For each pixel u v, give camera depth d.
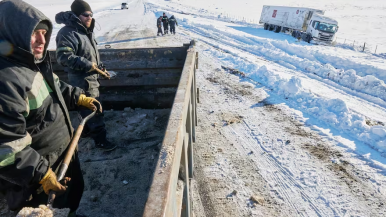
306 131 4.29
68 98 1.85
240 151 3.62
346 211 2.59
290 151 3.66
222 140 3.91
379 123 4.80
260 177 3.07
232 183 2.95
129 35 15.99
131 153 3.15
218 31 18.09
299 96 5.74
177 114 1.43
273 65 9.46
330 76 8.06
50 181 1.26
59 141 1.55
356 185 2.98
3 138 1.12
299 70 8.93
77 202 1.84
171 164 1.00
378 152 3.67
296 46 12.38
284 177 3.09
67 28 2.67
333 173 3.19
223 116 4.79
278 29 21.86
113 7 49.56
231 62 9.09
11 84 1.14
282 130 4.30
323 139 4.03
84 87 2.86
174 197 0.99
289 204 2.67
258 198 2.71
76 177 1.79
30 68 1.27
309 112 5.02
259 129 4.31
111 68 3.87
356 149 3.74
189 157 2.56
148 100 4.14
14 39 1.16
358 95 6.50
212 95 5.92
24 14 1.16
